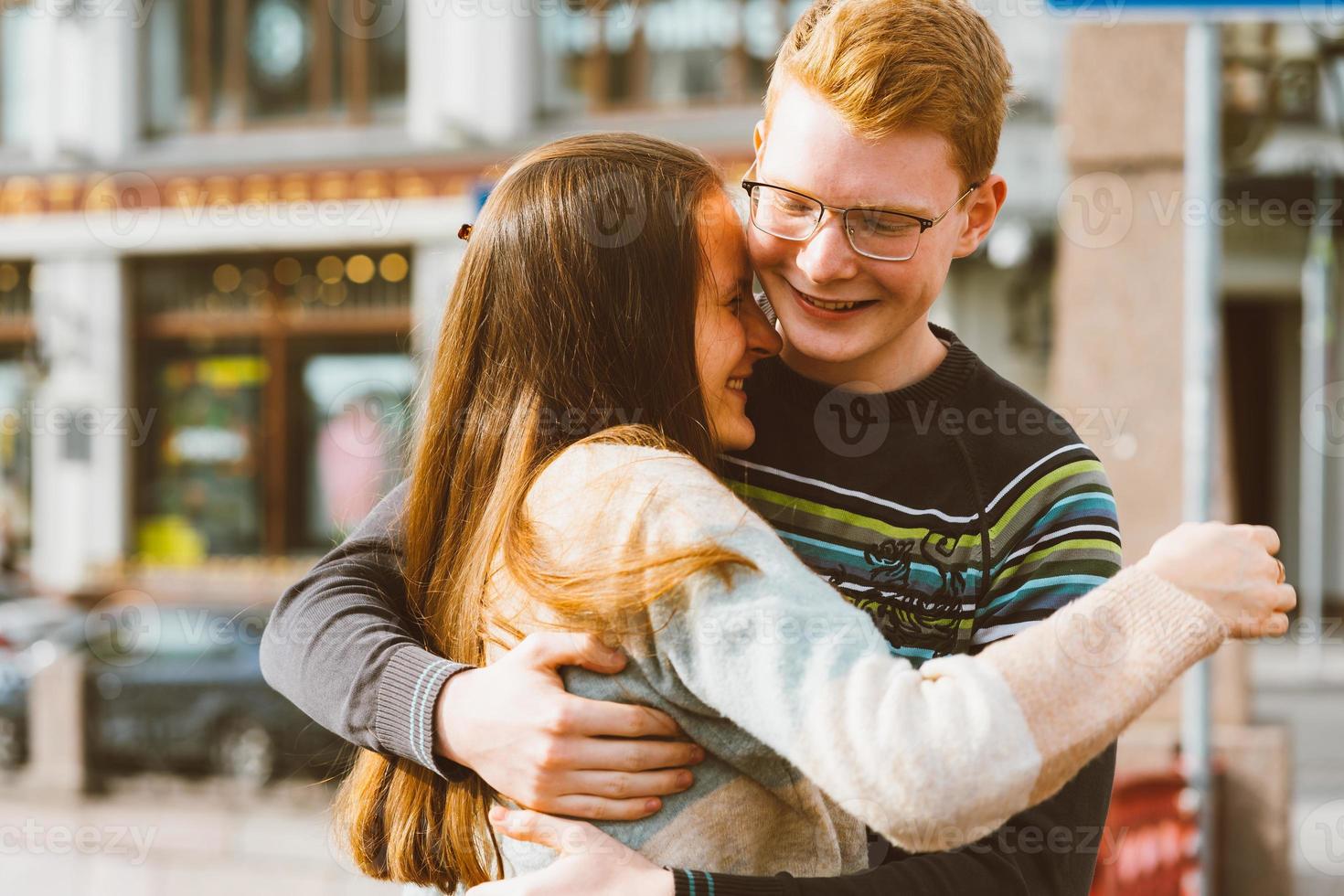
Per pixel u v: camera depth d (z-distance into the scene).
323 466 10.21
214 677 6.51
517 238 1.29
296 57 10.31
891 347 1.38
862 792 0.99
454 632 1.30
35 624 7.26
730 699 1.05
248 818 5.92
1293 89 6.60
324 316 10.11
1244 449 12.05
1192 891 3.54
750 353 1.39
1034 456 1.34
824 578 1.34
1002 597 1.30
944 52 1.22
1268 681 9.55
